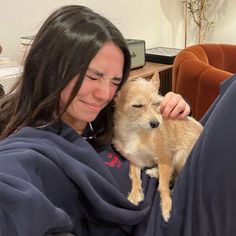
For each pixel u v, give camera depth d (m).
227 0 3.00
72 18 0.75
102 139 0.95
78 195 0.74
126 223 0.81
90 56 0.73
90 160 0.79
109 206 0.76
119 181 0.91
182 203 0.81
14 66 1.47
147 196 0.90
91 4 2.24
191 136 0.99
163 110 0.98
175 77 1.95
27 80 0.80
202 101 1.71
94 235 0.82
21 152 0.66
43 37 0.77
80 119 0.84
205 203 0.78
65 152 0.76
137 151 0.96
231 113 0.76
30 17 1.86
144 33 2.85
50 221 0.59
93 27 0.74
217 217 0.79
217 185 0.76
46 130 0.78
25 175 0.62
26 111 0.80
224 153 0.75
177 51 2.74
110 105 0.95
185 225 0.80
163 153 0.96
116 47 0.77
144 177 0.96
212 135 0.76
